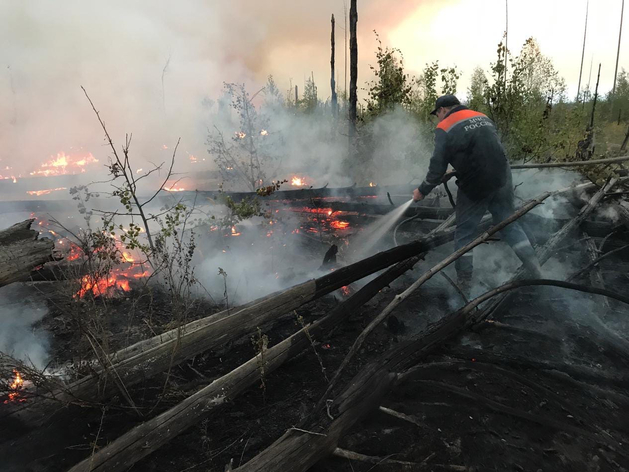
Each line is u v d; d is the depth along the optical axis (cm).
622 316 316
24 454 185
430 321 324
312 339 266
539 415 213
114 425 207
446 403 227
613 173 462
